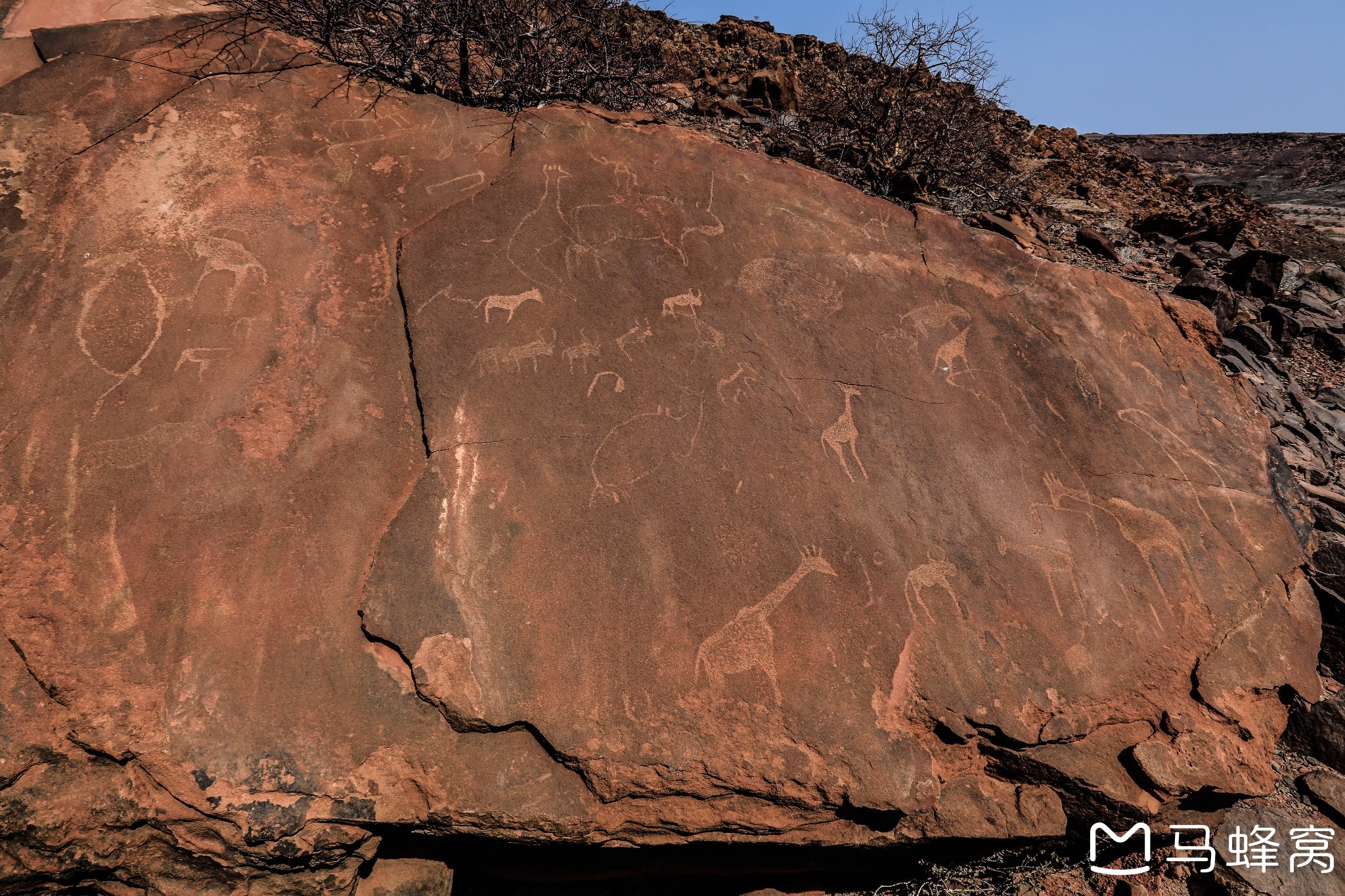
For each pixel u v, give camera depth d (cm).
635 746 240
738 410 302
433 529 256
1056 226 660
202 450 256
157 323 271
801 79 773
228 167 305
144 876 228
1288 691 305
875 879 292
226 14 344
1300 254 844
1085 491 320
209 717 224
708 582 266
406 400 281
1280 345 577
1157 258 655
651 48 571
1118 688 281
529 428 280
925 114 654
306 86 333
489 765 236
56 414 251
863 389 321
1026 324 359
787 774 244
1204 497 331
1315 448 460
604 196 340
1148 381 359
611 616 255
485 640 244
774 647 261
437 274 301
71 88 305
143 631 231
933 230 377
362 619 241
